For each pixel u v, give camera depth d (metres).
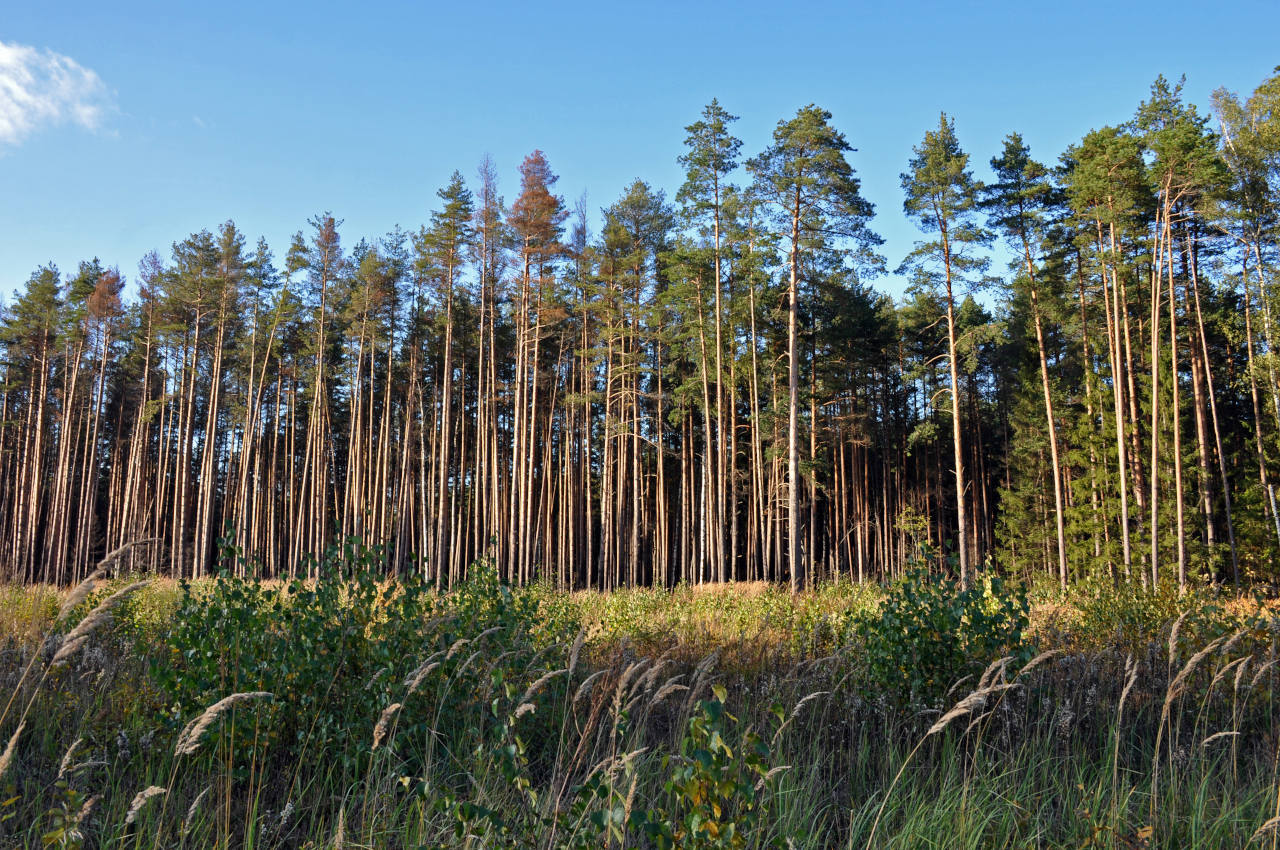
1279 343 22.17
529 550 32.03
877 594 13.11
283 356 41.38
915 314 33.94
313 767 4.88
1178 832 4.42
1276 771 5.08
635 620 11.79
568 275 34.91
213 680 4.89
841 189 22.02
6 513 45.97
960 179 23.62
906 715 6.09
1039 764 5.30
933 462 43.59
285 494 46.44
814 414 30.64
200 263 36.09
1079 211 24.06
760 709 6.31
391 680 5.02
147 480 41.50
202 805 4.01
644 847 3.70
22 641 7.14
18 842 3.62
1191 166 21.66
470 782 4.62
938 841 4.10
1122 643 8.66
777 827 4.09
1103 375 30.09
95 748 4.66
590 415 42.25
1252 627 7.31
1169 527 25.36
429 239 31.44
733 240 26.00
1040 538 32.81
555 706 5.63
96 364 45.22
